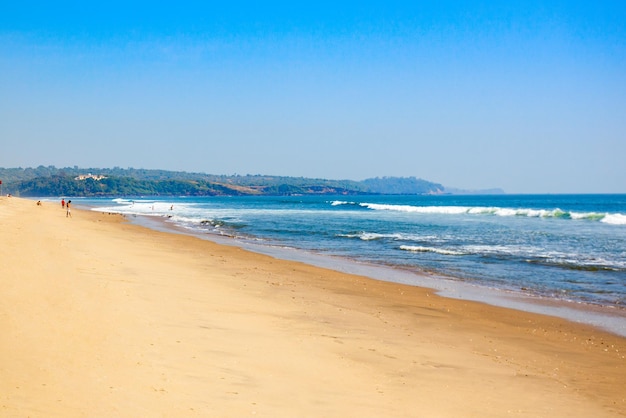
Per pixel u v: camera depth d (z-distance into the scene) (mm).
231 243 30891
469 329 11805
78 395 5641
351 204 130250
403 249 27953
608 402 7531
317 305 13273
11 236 20688
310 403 6477
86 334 7965
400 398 7039
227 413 5801
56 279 12008
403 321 12180
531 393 7727
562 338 11312
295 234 37719
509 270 20969
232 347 8500
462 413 6711
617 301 15305
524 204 124062
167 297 12062
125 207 99625
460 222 50656
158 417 5398
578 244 30141
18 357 6535
